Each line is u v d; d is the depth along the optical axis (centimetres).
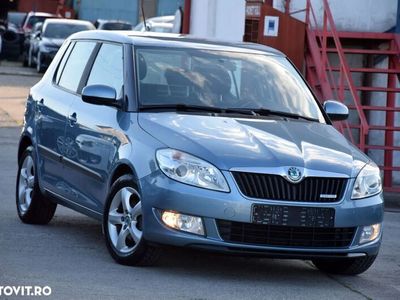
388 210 2836
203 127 1652
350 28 3581
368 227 1645
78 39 2067
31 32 7912
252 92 1836
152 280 1560
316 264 1820
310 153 1630
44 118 2022
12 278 1520
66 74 2041
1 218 2134
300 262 1881
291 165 1570
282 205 1553
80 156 1825
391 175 3259
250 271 1731
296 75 1952
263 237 1552
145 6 9450
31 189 2081
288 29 3444
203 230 1534
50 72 2130
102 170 1733
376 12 3588
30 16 8662
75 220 2175
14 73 6888
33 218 2056
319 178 1585
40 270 1591
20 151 2153
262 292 1545
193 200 1530
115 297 1429
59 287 1473
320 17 3584
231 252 1543
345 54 3594
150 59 1811
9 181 2752
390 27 3600
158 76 1784
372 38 3509
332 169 1603
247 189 1545
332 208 1588
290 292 1566
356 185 1627
